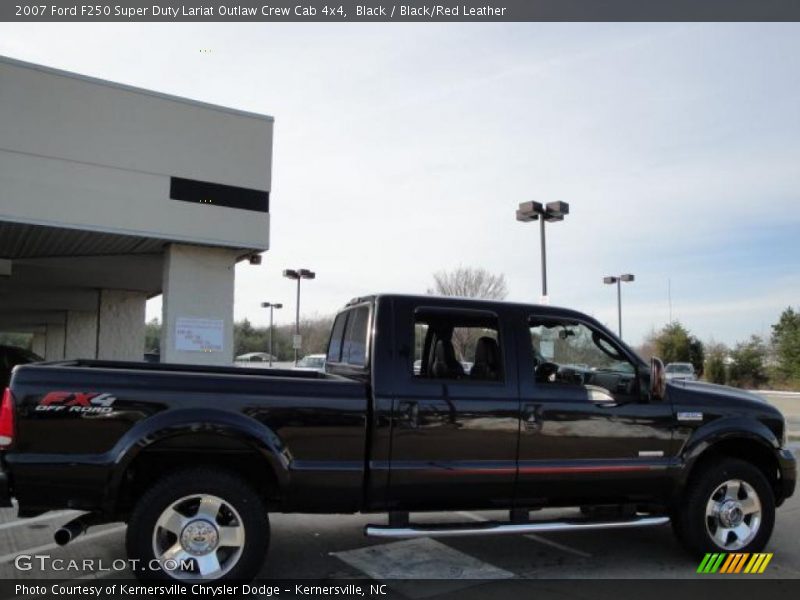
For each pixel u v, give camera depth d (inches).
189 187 503.5
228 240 515.2
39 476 164.7
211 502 174.7
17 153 447.2
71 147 463.5
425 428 192.5
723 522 219.5
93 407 169.0
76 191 464.1
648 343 1945.1
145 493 171.8
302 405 183.6
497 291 1385.3
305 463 182.9
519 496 202.1
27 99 451.5
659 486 214.5
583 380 225.6
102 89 475.8
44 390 167.2
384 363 194.4
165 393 174.6
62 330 1617.9
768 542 243.8
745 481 221.5
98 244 543.8
